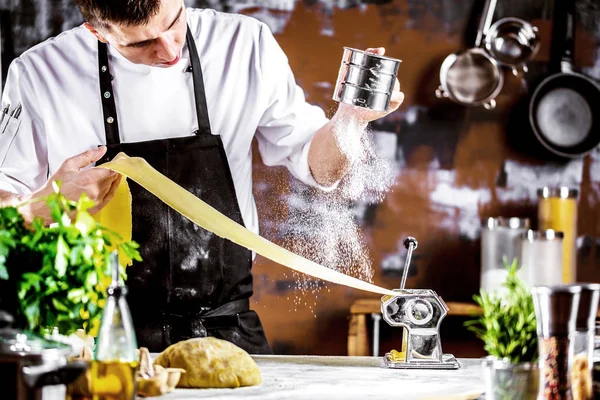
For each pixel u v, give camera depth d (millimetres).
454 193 4816
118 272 1836
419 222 4801
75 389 1794
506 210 4824
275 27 4746
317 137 3244
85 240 1812
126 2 2576
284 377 2283
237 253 3207
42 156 3324
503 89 4824
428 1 4785
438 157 4812
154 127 3279
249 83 3352
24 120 3277
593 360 2021
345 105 3098
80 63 3279
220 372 2127
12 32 4625
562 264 4527
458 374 2354
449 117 4812
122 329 1814
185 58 3303
